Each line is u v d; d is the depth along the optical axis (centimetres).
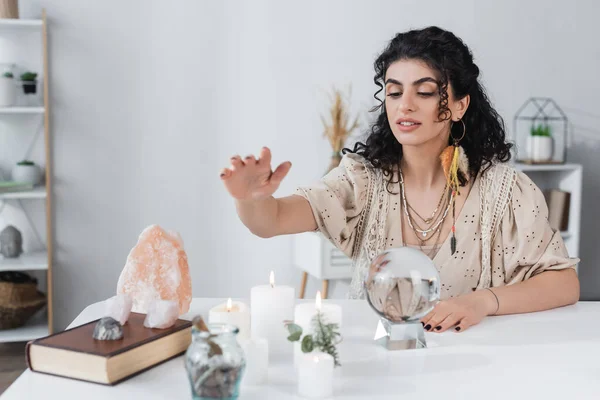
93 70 353
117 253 364
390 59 167
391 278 126
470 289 176
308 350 111
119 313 121
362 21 378
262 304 125
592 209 425
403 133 164
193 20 360
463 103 172
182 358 121
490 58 400
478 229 175
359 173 179
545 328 144
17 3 329
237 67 366
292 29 370
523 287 160
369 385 110
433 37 164
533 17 405
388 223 177
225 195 371
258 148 372
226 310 124
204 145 367
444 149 174
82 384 108
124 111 358
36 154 351
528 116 410
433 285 126
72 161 355
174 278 139
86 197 358
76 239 359
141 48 357
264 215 148
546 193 395
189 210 369
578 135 418
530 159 393
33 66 347
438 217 176
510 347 130
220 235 373
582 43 414
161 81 360
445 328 140
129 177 362
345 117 376
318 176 379
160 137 363
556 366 120
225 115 367
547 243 172
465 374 115
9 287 332
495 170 178
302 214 164
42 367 112
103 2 351
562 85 413
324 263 340
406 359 123
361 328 142
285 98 372
